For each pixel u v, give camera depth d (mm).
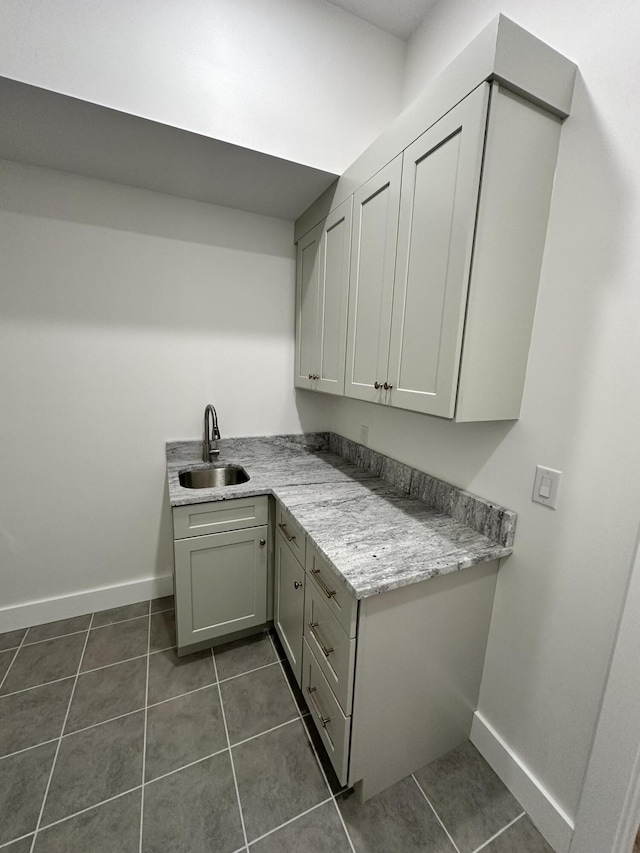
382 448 1882
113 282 1783
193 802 1158
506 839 1104
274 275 2121
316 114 1500
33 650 1740
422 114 1066
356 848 1063
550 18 1005
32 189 1589
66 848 1041
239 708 1476
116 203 1728
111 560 2029
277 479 1826
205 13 1267
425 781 1250
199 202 1882
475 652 1283
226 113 1341
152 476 2035
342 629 1057
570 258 971
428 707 1228
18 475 1770
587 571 966
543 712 1109
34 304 1672
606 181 883
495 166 901
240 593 1767
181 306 1936
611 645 918
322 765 1274
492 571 1226
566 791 1051
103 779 1211
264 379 2205
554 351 1021
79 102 1148
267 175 1588
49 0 1078
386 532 1266
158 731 1373
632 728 881
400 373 1217
